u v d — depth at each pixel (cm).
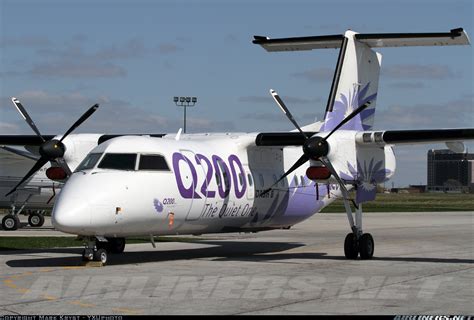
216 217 3031
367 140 3066
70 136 3212
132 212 2597
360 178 3139
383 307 1805
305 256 3275
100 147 2739
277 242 4238
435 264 2870
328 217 7825
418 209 11350
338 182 3000
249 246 3925
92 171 2625
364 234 3128
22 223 6084
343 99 3441
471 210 10831
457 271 2603
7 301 1859
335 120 3391
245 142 3212
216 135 3350
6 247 3600
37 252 3294
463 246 3953
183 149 2908
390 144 3083
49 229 5481
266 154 3350
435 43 3294
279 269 2633
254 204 3222
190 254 3353
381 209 11325
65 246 3694
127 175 2625
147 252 3459
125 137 2792
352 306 1817
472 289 2127
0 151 5197
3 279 2264
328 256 3288
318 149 2914
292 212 3503
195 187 2853
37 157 5303
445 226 6000
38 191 5347
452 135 2898
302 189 3528
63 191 2555
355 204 3153
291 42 3528
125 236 2698
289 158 3484
